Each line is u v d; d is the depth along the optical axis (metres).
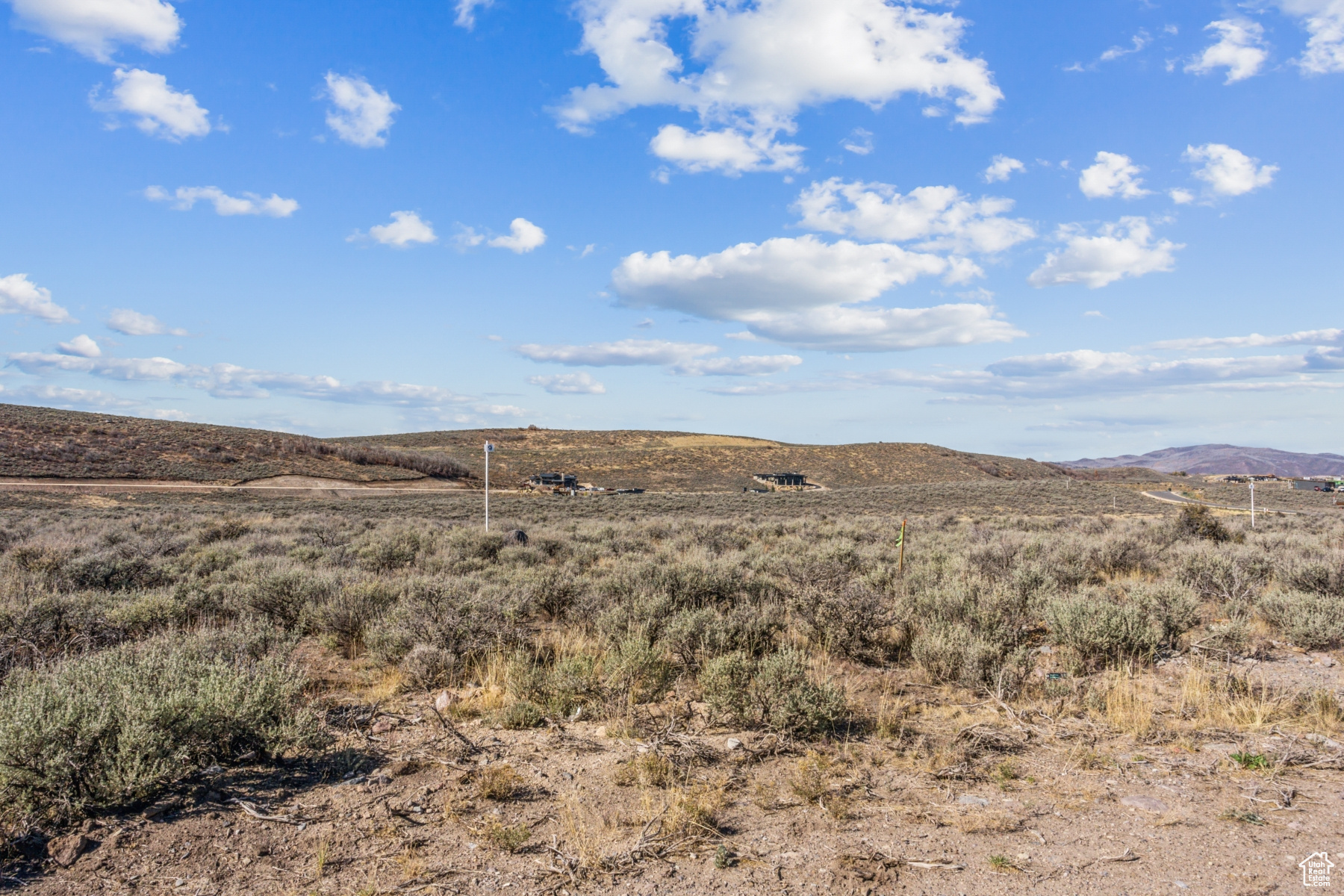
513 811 4.67
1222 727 6.25
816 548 20.06
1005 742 5.89
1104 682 7.55
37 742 4.29
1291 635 9.39
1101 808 4.68
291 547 19.78
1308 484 114.44
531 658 8.47
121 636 8.61
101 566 13.59
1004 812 4.62
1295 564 13.05
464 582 13.01
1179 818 4.50
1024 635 10.09
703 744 5.86
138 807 4.60
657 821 4.46
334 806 4.74
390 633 8.69
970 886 3.74
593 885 3.78
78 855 4.01
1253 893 3.61
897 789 5.01
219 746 5.37
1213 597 12.38
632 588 11.54
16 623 8.27
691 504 57.91
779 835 4.32
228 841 4.23
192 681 5.61
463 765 5.49
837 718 6.30
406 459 104.12
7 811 4.27
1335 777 5.14
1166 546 21.02
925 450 165.62
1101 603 9.07
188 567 15.81
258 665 6.25
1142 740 5.94
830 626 8.92
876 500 62.69
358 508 52.38
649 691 7.20
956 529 31.95
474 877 3.86
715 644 8.30
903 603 10.24
